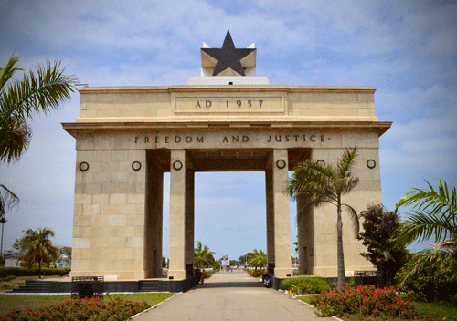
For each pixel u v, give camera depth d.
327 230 36.97
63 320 16.36
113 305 19.61
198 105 39.41
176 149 37.94
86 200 37.03
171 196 37.12
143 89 39.69
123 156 37.78
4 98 14.75
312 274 37.75
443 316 17.86
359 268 36.16
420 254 17.89
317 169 25.62
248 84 43.97
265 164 47.28
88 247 36.19
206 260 69.00
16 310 16.81
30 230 57.72
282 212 37.16
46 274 60.94
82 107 39.41
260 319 18.00
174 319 18.16
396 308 18.11
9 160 15.31
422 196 15.71
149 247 39.88
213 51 46.97
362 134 38.66
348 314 18.97
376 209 29.03
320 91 40.12
